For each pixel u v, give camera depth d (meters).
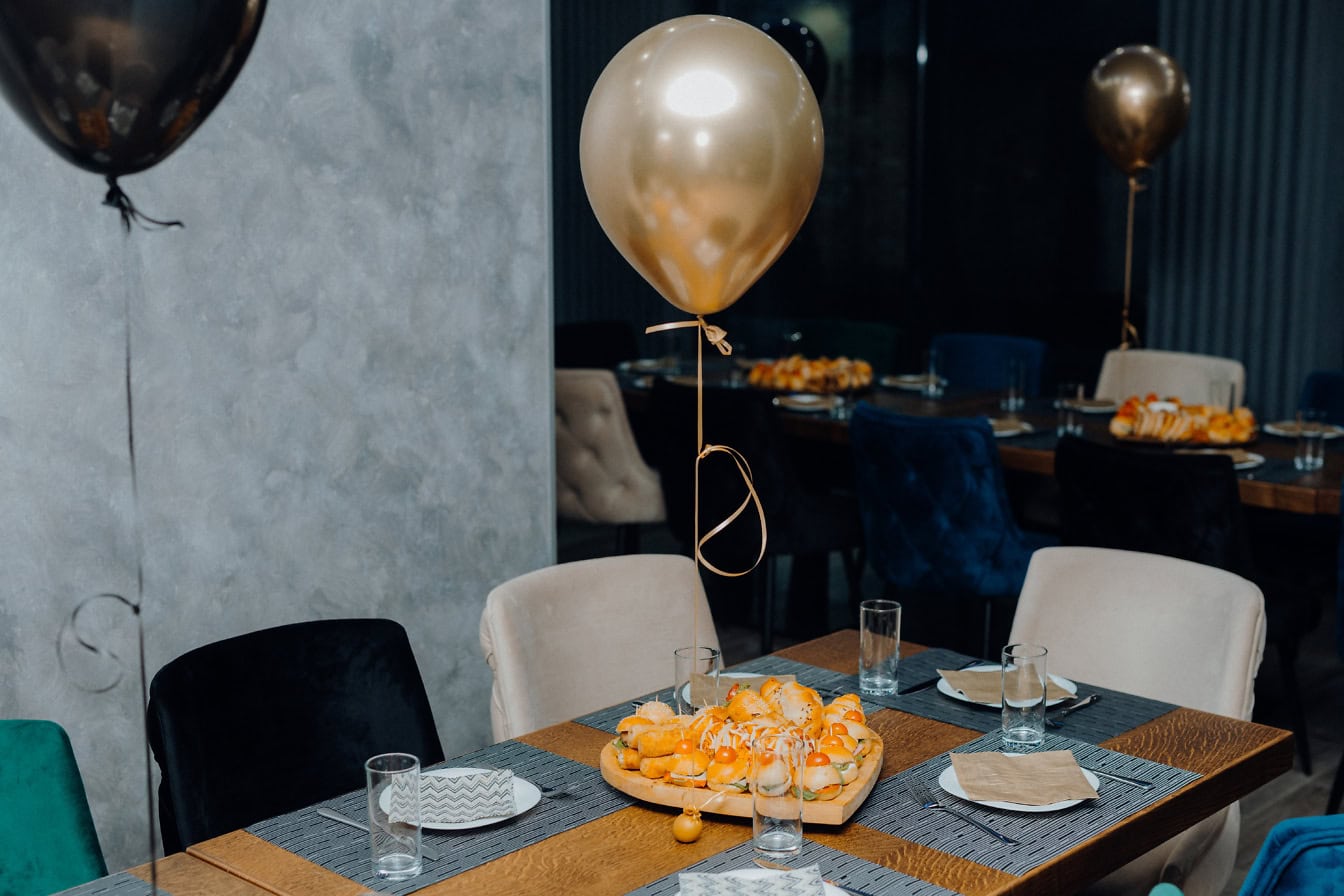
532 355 3.28
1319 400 4.71
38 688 2.54
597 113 1.79
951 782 1.85
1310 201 5.76
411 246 3.00
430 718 2.24
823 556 4.78
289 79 2.75
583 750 2.00
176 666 2.01
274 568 2.85
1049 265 6.62
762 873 1.56
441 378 3.10
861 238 6.44
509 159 3.16
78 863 1.76
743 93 1.70
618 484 4.28
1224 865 2.20
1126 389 5.20
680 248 1.78
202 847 1.68
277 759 2.10
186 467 2.69
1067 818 1.74
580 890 1.55
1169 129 4.77
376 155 2.91
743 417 4.09
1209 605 2.43
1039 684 1.96
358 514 2.98
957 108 6.64
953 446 3.66
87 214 2.50
